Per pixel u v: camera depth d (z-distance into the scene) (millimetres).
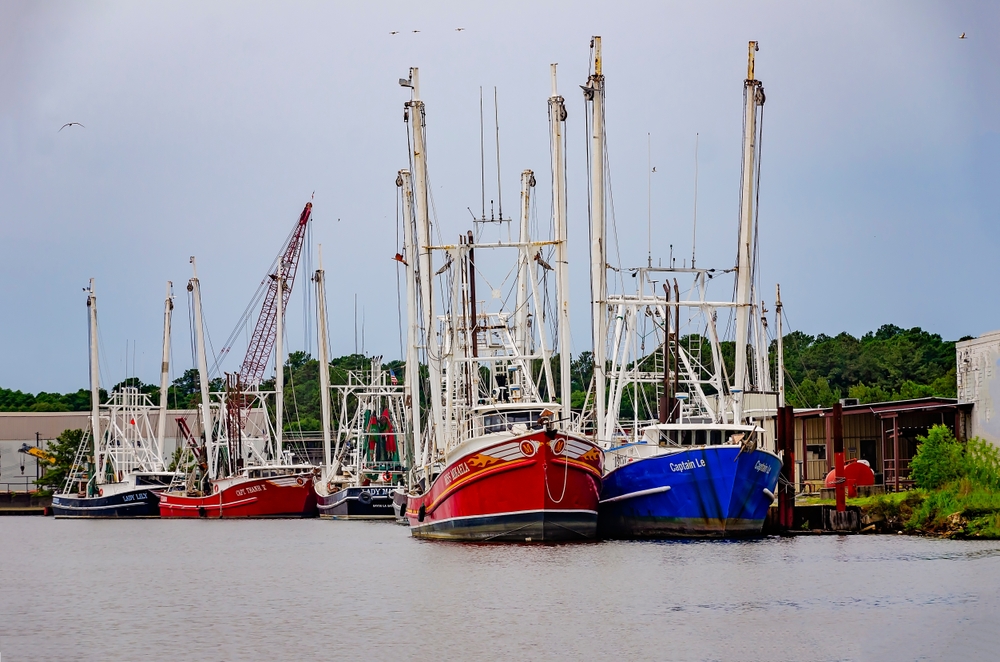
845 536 74625
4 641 43719
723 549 65562
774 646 39938
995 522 73062
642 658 38438
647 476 71250
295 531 100250
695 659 38281
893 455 96875
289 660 39125
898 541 70688
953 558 61000
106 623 47469
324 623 45531
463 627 43500
